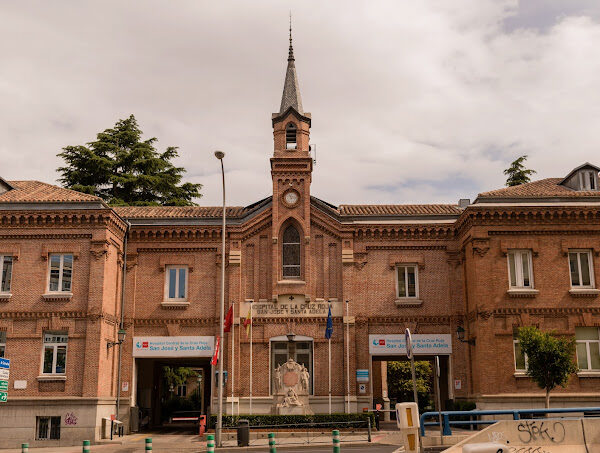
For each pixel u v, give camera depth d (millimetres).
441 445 20062
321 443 28000
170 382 58500
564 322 34062
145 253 38000
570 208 34781
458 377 36344
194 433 36531
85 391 32281
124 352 36625
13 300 33531
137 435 34969
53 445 31594
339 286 37562
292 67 41250
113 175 58188
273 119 39469
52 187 38469
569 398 32781
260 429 32500
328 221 38156
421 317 37156
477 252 34594
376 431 32781
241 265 37781
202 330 37156
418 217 38531
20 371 32688
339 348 36719
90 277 33656
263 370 36375
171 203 59719
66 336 33406
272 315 36969
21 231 34281
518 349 33781
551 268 34594
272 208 38094
